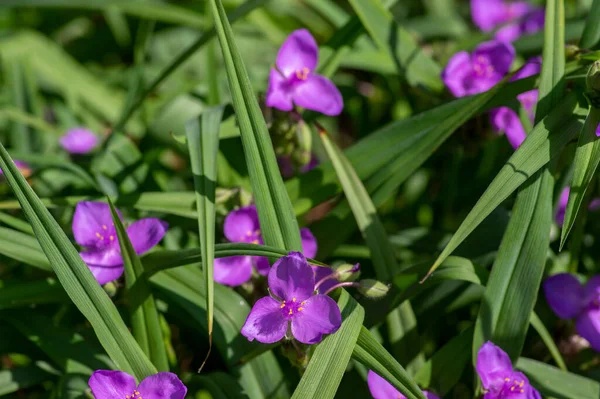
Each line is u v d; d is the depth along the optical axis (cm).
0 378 67
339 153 68
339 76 92
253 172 63
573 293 68
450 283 69
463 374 70
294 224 64
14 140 82
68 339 68
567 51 68
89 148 84
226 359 67
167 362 65
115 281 66
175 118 81
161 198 69
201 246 63
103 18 111
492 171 77
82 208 66
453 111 68
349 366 69
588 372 69
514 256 65
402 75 75
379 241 68
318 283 63
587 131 64
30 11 108
